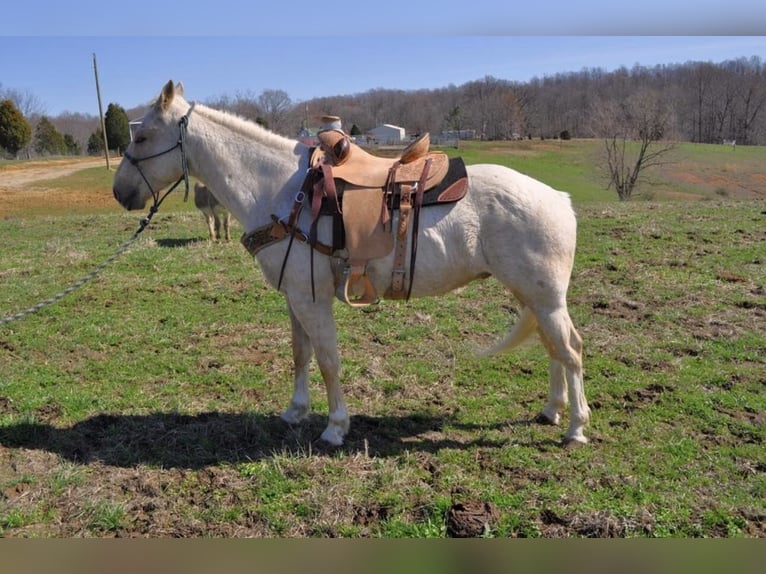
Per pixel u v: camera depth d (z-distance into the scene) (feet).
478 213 11.71
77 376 16.67
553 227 11.67
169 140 12.86
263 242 12.15
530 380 16.11
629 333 18.99
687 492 10.98
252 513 10.68
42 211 78.59
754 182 108.27
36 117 230.48
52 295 23.91
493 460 12.21
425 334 19.52
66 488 11.35
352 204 11.59
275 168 12.46
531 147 146.72
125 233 39.32
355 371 16.69
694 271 25.03
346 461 12.16
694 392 14.96
